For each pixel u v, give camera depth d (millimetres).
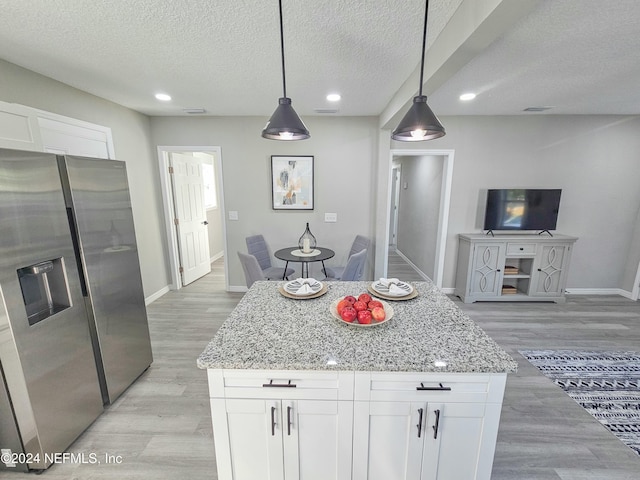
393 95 2918
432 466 1262
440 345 1274
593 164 3770
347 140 3869
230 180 3984
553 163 3779
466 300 3779
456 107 3307
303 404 1209
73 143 2682
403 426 1222
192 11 1534
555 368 2455
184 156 4402
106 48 1946
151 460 1631
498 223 3785
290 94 2885
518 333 3020
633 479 1530
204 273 5031
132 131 3490
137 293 2260
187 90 2789
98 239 1887
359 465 1269
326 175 3957
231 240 4137
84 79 2492
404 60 2113
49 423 1576
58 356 1625
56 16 1573
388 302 1724
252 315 1563
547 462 1619
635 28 1644
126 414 1947
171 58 2100
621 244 3945
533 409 2008
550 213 3758
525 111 3486
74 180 1711
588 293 4074
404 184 6199
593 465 1605
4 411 1475
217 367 1163
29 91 2295
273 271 3746
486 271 3713
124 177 2121
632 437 1789
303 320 1506
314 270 4176
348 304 1514
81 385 1774
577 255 3996
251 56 2068
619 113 3588
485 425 1213
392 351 1228
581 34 1717
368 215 4055
